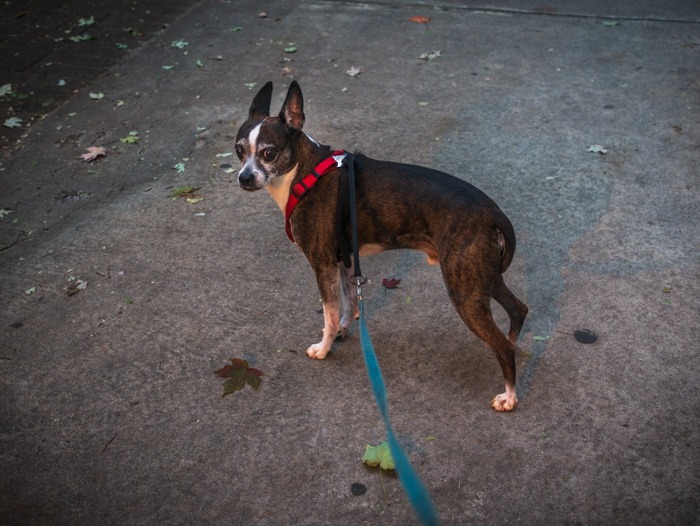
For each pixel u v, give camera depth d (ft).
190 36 8.32
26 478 3.56
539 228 5.17
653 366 4.01
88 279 4.90
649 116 6.48
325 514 3.33
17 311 4.64
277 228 5.32
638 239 5.01
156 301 4.68
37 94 7.22
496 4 8.92
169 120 6.77
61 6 9.02
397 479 3.47
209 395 4.00
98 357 4.27
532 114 6.61
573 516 3.26
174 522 3.33
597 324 4.33
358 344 4.31
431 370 4.09
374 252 3.90
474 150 6.11
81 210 5.62
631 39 7.91
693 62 7.36
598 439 3.61
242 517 3.33
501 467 3.50
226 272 4.91
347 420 3.81
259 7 9.01
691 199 5.39
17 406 3.97
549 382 3.96
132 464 3.62
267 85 3.95
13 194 5.82
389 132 6.41
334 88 7.16
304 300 4.66
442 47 7.91
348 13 8.79
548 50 7.77
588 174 5.74
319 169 3.69
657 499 3.30
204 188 5.81
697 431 3.62
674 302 4.45
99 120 6.81
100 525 3.33
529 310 4.47
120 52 8.01
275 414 3.86
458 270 3.51
